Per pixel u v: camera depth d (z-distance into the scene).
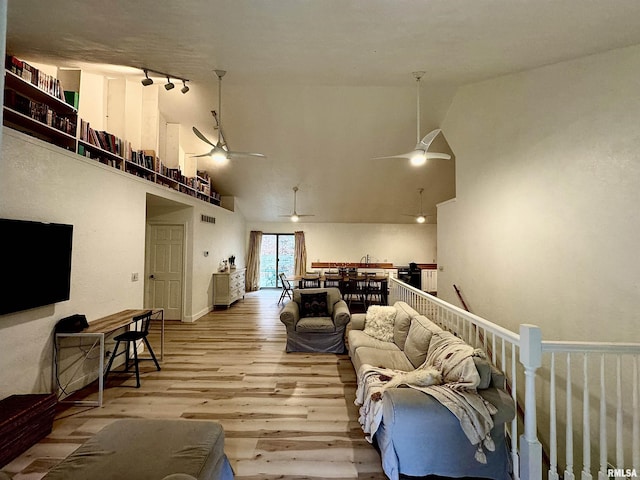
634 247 2.41
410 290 4.77
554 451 1.97
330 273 9.16
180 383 3.45
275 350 4.56
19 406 2.34
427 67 2.96
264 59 2.75
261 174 7.57
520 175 3.47
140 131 4.93
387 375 2.66
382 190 8.22
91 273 3.39
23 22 2.19
